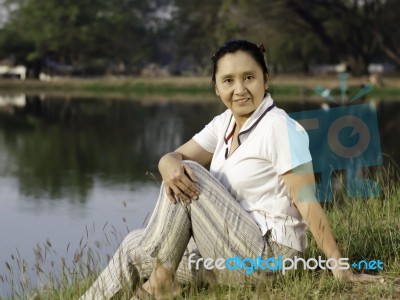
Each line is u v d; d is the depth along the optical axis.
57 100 41.38
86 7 66.44
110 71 76.38
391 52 50.59
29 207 9.17
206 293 3.27
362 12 53.94
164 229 3.10
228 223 3.09
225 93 3.21
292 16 47.94
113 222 7.86
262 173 3.16
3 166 13.96
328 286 3.16
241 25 50.16
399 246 3.61
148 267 3.20
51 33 63.41
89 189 10.74
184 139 19.11
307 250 3.63
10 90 55.84
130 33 73.44
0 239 7.07
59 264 5.39
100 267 3.93
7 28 65.88
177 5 59.41
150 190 10.45
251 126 3.16
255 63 3.17
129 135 20.38
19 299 3.89
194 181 3.08
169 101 39.53
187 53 70.75
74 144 18.22
